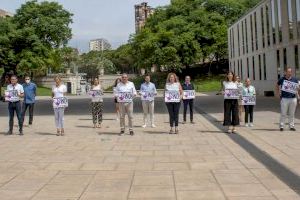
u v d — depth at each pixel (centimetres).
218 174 833
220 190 715
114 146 1221
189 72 8669
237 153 1060
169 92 1488
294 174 819
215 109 2688
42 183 789
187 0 8219
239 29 5678
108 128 1711
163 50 7425
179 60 7462
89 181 798
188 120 1988
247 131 1498
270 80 4291
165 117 2181
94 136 1459
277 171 848
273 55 4175
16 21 7619
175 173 850
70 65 10106
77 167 927
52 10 7806
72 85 7950
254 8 4828
